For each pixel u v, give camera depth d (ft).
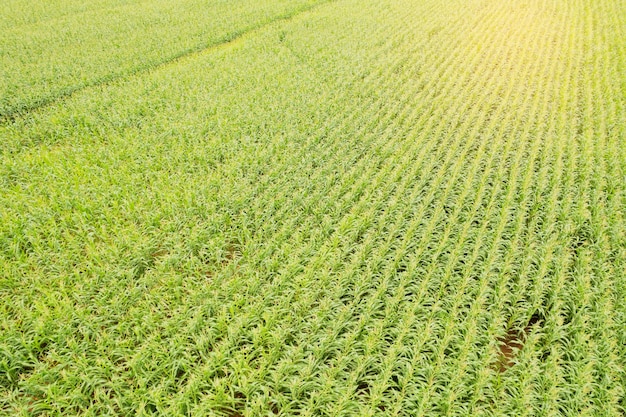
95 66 78.33
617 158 50.57
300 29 96.53
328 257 37.32
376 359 29.27
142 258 36.63
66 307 31.32
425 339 29.45
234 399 26.61
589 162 49.19
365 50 84.43
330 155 52.06
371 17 106.32
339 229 40.09
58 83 71.77
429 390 26.76
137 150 51.34
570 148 53.31
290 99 63.31
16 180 46.24
